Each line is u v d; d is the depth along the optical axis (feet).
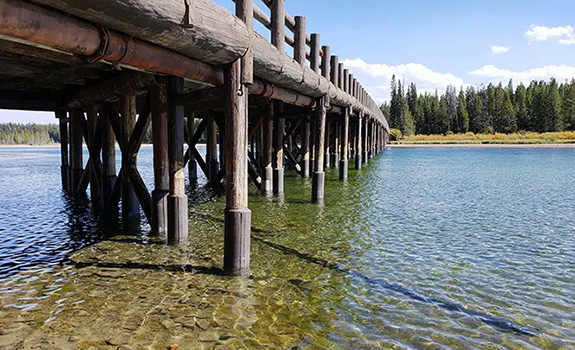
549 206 33.30
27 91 30.01
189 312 12.57
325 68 31.89
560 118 215.92
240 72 14.99
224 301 13.41
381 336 11.35
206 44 12.84
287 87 24.39
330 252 19.27
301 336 11.23
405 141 213.87
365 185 44.73
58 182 49.96
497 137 215.31
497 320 12.54
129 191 24.71
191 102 17.54
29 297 13.65
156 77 18.70
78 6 8.98
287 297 13.85
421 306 13.43
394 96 274.77
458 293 14.62
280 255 18.62
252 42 15.24
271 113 35.47
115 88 20.98
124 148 23.41
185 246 19.54
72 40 9.81
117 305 13.03
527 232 24.13
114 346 10.57
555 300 14.16
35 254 18.51
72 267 16.67
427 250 19.98
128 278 15.40
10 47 13.19
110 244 19.92
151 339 10.94
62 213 28.32
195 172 47.24
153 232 21.22
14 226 24.48
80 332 11.30
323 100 31.48
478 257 19.01
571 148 159.53
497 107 241.14
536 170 67.31
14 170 69.05
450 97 294.05
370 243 21.03
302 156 49.29
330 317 12.44
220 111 39.22
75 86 26.96
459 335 11.53
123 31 10.82
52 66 18.88
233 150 15.48
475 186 46.09
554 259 18.85
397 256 18.89
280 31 20.56
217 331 11.41
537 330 11.96
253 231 23.16
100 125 27.81
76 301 13.33
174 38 11.73
